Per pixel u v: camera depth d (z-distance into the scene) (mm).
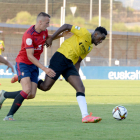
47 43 14289
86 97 25875
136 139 8906
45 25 12820
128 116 14438
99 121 12562
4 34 69812
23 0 70438
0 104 14016
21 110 16531
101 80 55469
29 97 13523
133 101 22625
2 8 70312
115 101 22531
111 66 59719
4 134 9500
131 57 64875
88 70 59594
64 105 19297
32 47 12672
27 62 13156
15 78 14398
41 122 12219
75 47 13656
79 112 15789
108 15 73062
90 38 13492
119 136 9328
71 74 13578
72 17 71875
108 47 67812
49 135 9367
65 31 15078
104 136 9297
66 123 11992
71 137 9086
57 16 71000
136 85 43062
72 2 71875
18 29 70188
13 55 63625
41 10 70438
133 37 65500
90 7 72000
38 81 14367
